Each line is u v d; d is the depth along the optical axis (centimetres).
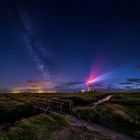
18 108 5112
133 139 3114
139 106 5672
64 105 6412
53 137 2989
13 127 3575
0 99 6850
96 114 4709
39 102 7175
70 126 3706
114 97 8444
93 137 3077
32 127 3531
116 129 3669
